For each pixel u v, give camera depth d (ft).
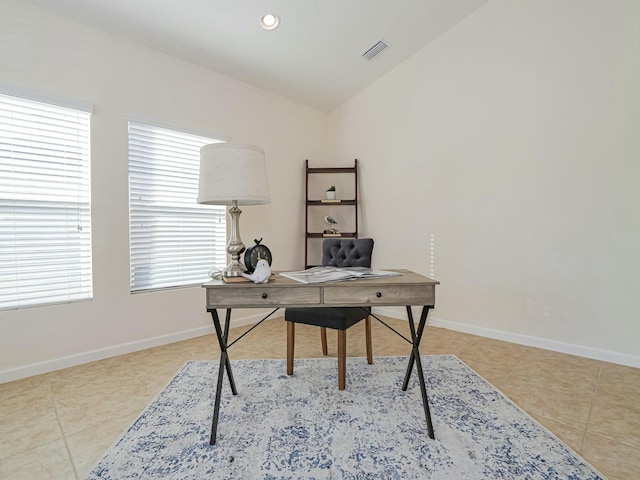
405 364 7.77
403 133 11.79
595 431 5.10
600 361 7.93
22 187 7.20
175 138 9.65
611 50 7.76
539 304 8.93
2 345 6.92
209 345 9.23
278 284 5.00
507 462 4.39
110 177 8.32
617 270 7.80
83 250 7.99
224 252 10.81
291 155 12.92
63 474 4.22
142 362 7.97
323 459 4.47
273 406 5.86
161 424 5.32
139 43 8.78
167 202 9.52
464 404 5.91
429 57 11.00
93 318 8.10
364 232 13.15
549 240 8.74
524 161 9.10
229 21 8.39
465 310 10.37
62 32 7.55
